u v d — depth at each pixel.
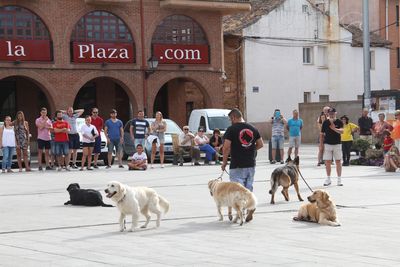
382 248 10.02
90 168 25.06
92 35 36.19
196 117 32.16
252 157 13.02
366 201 15.42
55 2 35.19
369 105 30.95
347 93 52.44
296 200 15.69
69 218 13.17
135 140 25.38
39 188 18.73
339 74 51.94
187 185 19.20
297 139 26.77
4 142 23.72
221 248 10.06
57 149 24.39
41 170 24.69
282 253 9.66
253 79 47.06
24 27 34.59
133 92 37.06
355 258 9.30
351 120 42.84
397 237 10.96
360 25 56.81
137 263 9.04
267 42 47.72
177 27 38.47
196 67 38.88
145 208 11.93
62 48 35.38
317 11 50.56
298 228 11.86
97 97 40.22
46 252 9.86
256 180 20.48
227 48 46.06
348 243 10.43
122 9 36.81
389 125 26.52
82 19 35.94
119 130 25.89
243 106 46.53
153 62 35.91
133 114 37.28
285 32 48.72
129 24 37.03
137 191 11.66
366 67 31.00
